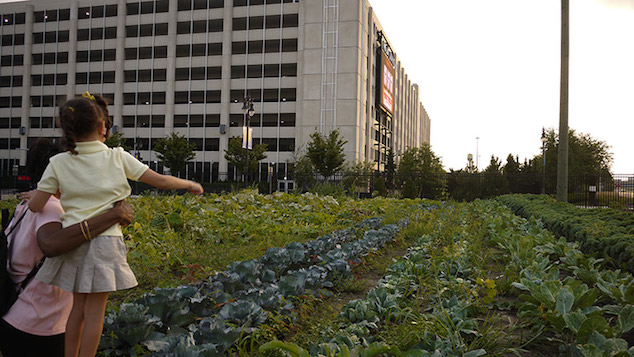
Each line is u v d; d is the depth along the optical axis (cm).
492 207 1409
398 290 384
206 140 4706
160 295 279
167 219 716
